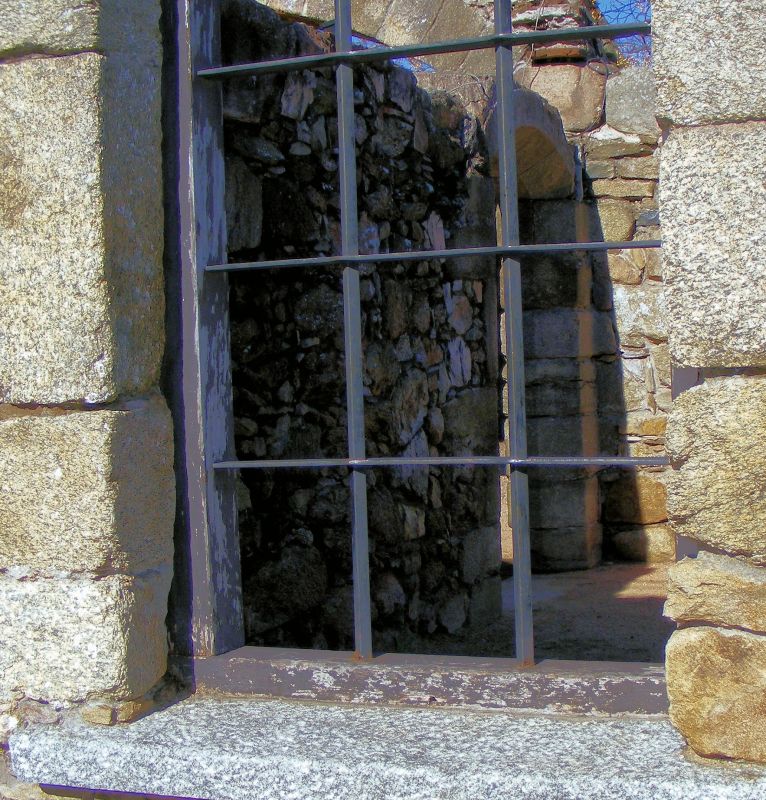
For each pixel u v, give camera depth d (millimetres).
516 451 2432
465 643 4715
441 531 4789
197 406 2588
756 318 2037
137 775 2293
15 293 2426
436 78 5781
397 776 2111
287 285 3771
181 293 2594
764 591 2027
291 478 3744
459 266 5121
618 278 7246
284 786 2180
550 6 7070
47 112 2389
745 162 2045
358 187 4160
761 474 2033
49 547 2430
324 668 2508
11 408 2486
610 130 7164
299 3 5914
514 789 2049
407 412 4500
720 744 2064
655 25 2109
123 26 2459
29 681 2457
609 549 7250
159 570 2557
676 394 2207
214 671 2586
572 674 2354
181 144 2588
